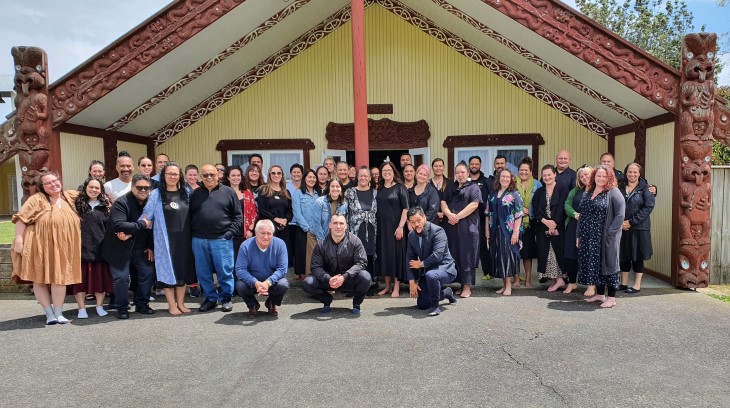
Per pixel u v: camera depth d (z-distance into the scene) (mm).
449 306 5871
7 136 6992
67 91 7027
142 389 3719
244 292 5438
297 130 9758
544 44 7508
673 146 6836
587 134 9336
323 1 8625
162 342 4762
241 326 5227
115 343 4766
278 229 6863
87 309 6133
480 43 9133
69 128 7395
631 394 3496
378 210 6398
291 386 3699
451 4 8133
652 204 6281
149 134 9688
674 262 6699
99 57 7047
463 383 3701
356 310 5598
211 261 5836
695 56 6484
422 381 3748
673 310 5570
